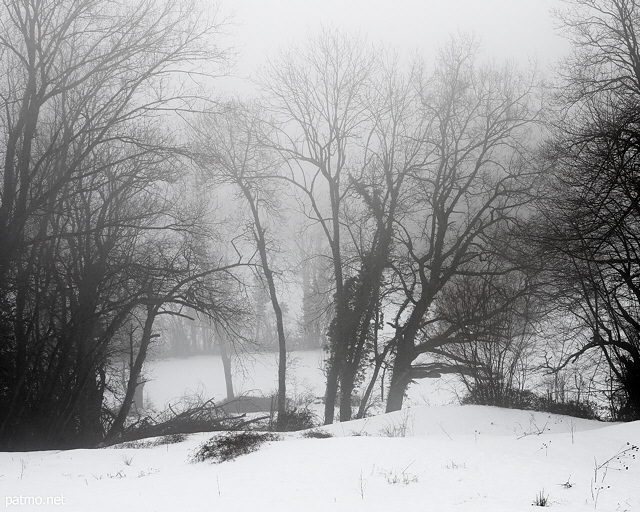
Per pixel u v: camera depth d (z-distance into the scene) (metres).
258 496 10.66
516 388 24.03
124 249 32.09
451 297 27.39
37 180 28.14
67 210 28.41
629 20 25.38
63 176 25.77
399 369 32.31
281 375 34.12
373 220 34.88
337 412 39.53
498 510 8.80
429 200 33.31
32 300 27.84
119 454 18.05
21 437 25.84
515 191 31.06
